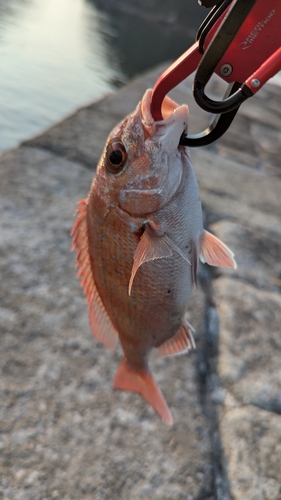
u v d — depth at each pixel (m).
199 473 0.39
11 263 0.52
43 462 0.38
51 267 0.53
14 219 0.59
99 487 0.37
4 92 1.91
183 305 0.33
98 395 0.42
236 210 0.76
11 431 0.39
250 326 0.52
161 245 0.30
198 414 0.42
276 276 0.62
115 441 0.40
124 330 0.34
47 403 0.41
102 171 0.31
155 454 0.39
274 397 0.45
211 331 0.51
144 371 0.36
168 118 0.29
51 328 0.47
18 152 0.76
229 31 0.24
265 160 1.06
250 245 0.66
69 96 2.07
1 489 0.36
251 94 0.25
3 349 0.44
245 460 0.40
